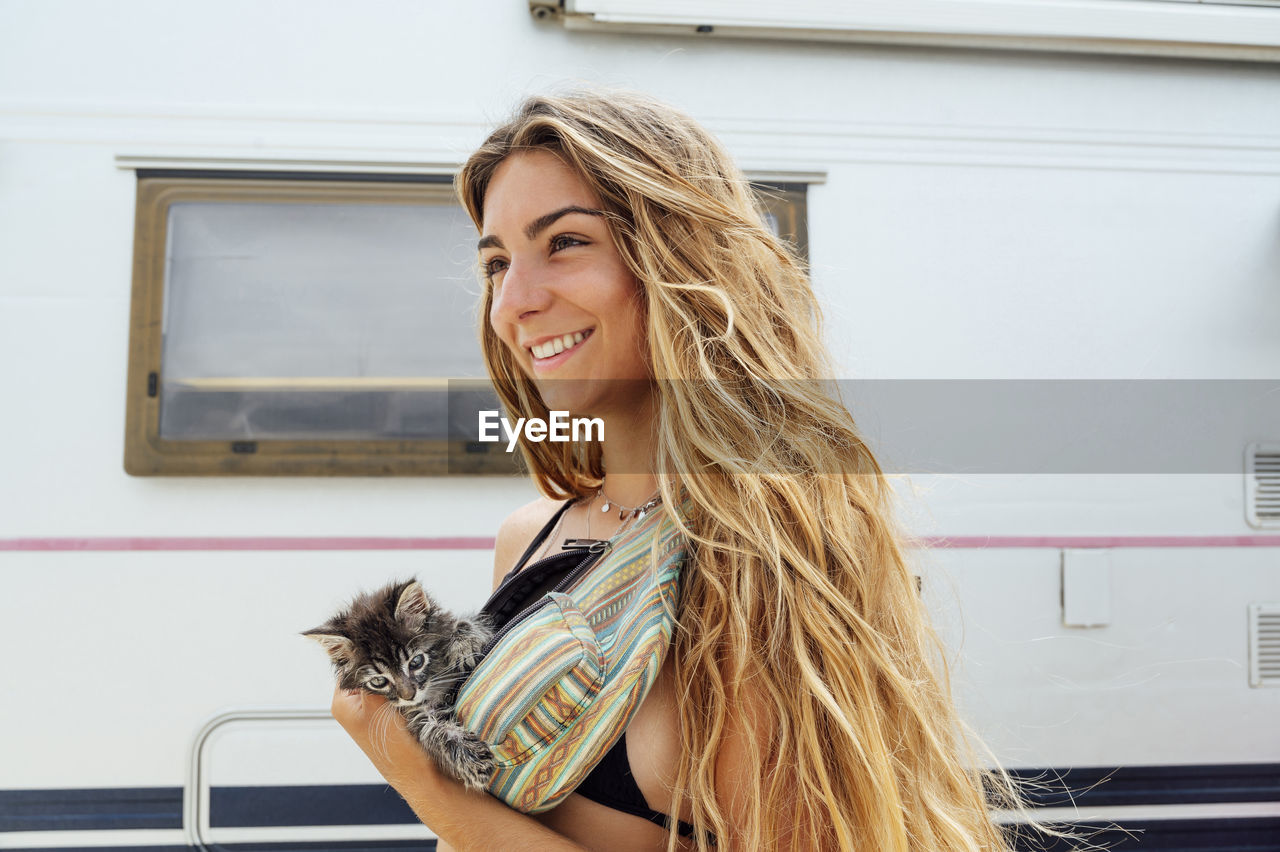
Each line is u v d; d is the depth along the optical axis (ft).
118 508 8.24
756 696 3.71
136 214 8.39
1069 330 8.87
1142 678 8.66
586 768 3.57
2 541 8.14
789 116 8.86
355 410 8.41
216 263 8.41
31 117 8.41
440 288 8.52
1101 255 8.96
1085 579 8.68
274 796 8.19
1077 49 8.95
